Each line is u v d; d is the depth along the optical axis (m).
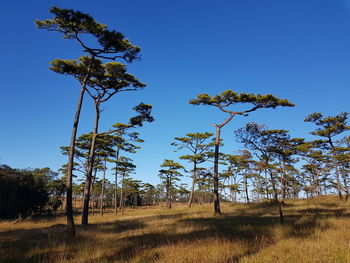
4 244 7.75
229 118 20.44
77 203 63.19
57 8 10.15
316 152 32.88
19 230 12.28
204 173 37.66
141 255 5.45
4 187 28.33
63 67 14.27
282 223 9.30
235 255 5.03
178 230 9.30
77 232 10.41
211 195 51.03
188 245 6.16
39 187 34.97
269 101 18.08
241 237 7.16
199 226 10.55
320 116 29.59
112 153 31.02
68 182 10.22
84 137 27.88
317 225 8.34
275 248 5.46
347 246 5.01
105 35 10.95
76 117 11.22
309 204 22.17
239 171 37.12
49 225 15.45
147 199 82.88
